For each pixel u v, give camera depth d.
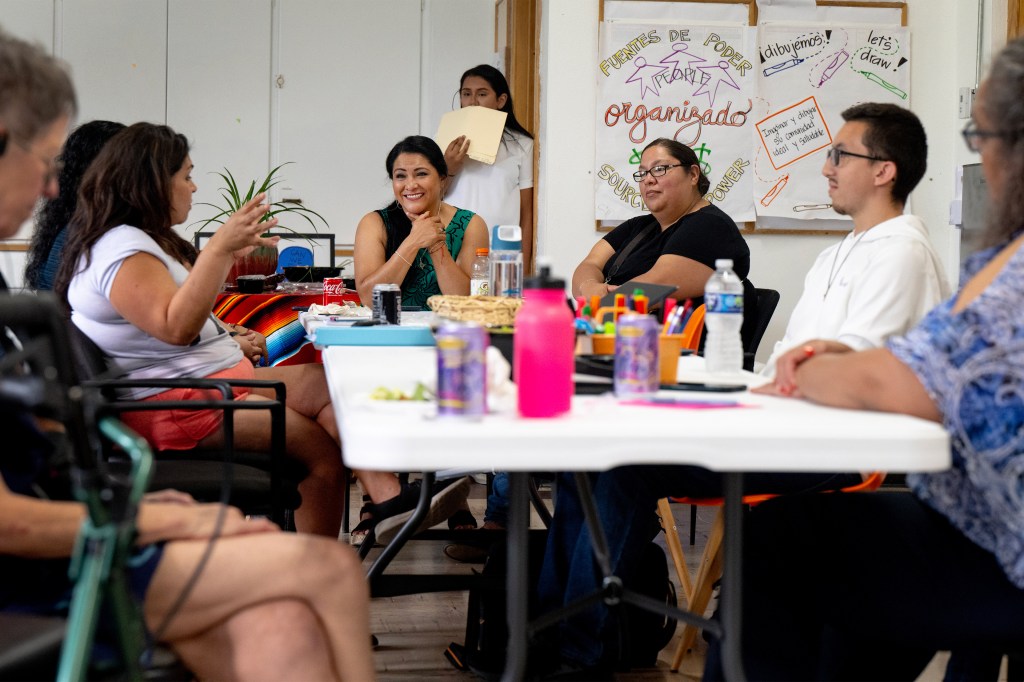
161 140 2.49
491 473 3.58
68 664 1.00
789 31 4.79
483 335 1.29
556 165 4.79
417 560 3.36
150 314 2.35
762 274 4.91
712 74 4.79
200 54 6.55
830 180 2.46
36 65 1.32
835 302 2.36
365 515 3.55
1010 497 1.35
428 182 3.73
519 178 4.91
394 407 1.38
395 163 3.74
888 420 1.34
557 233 4.82
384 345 2.49
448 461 1.19
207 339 2.61
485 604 2.38
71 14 6.41
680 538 3.67
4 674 1.08
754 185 4.84
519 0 5.65
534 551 2.49
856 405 1.43
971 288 1.41
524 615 1.40
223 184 6.66
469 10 6.79
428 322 2.86
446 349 1.27
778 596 1.64
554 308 1.32
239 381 2.22
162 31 6.50
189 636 1.38
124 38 6.47
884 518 1.56
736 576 1.38
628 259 3.86
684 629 2.48
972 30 4.68
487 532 2.69
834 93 4.83
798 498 1.67
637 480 2.12
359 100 6.75
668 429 1.23
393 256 3.62
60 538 1.28
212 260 2.32
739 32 4.77
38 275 2.63
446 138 4.75
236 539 1.38
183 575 1.33
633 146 4.79
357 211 6.81
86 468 1.05
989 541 1.43
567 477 2.34
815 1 4.79
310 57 6.68
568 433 1.21
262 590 1.35
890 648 1.71
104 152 2.46
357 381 1.72
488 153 4.66
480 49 6.82
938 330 1.37
